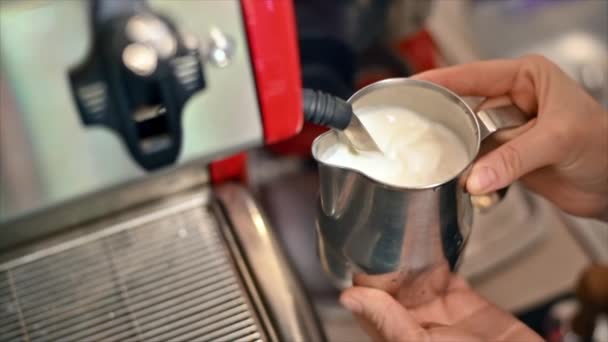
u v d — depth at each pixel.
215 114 0.32
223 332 0.40
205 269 0.44
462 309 0.45
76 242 0.45
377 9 0.65
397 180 0.34
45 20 0.27
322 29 0.64
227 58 0.30
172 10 0.29
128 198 0.46
